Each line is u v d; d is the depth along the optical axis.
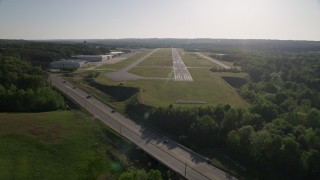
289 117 131.38
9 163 93.69
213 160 106.81
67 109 152.12
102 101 165.12
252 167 105.25
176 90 182.38
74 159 101.31
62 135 114.00
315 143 109.12
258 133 110.69
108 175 93.56
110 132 121.50
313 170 101.19
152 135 121.38
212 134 121.38
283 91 180.88
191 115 130.75
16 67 198.00
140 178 81.25
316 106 169.38
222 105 140.12
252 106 144.88
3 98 150.12
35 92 157.25
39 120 127.19
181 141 121.12
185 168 94.81
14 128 116.00
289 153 102.88
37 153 101.06
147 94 171.62
